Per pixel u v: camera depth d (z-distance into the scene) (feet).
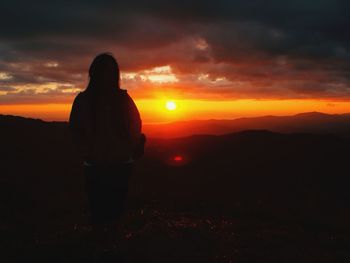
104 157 16.81
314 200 76.48
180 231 24.23
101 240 17.92
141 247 20.49
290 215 35.86
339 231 32.45
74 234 23.20
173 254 20.22
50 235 23.48
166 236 22.63
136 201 35.99
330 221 36.60
